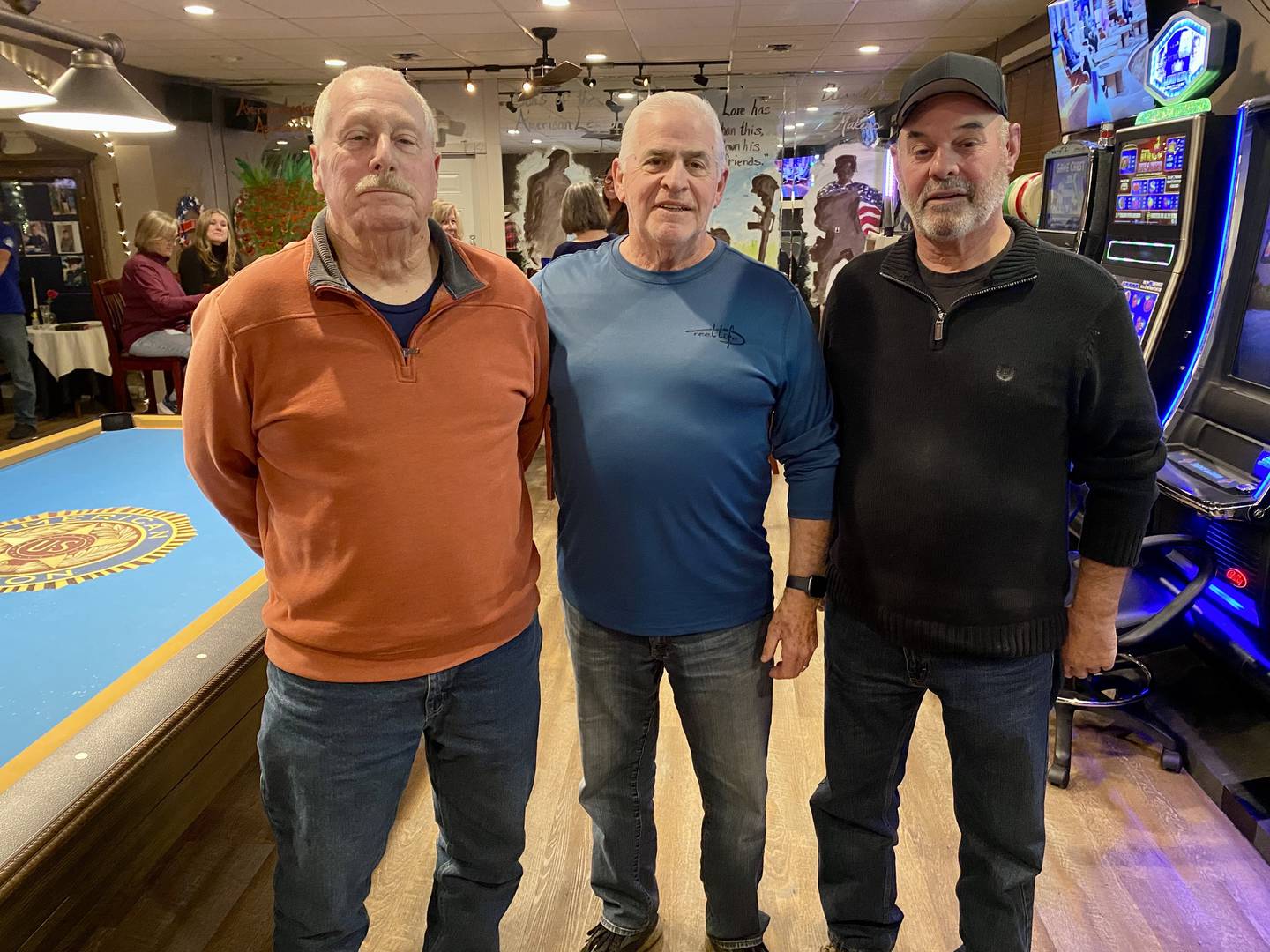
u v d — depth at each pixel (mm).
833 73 7656
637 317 1475
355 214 1193
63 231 7781
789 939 1851
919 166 1357
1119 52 3193
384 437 1239
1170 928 1874
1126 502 1419
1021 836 1496
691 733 1609
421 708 1345
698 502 1461
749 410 1470
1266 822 2092
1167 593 2479
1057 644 1456
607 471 1463
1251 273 2607
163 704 1420
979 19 5738
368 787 1339
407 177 1197
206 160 8078
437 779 1470
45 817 1152
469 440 1296
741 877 1676
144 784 1467
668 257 1467
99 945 1802
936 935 1857
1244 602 2656
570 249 4051
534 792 2340
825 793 1682
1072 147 3416
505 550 1373
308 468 1245
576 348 1486
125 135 7504
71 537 2256
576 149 8133
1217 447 2625
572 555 1559
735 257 1511
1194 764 2367
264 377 1232
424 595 1283
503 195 8219
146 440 3223
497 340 1333
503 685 1396
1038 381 1352
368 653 1279
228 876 2006
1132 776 2395
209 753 1658
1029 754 1468
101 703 1419
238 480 1382
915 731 2623
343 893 1376
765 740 1614
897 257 1446
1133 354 1355
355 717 1302
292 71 7445
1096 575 1474
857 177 6805
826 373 1540
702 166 1407
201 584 1972
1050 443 1387
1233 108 3160
